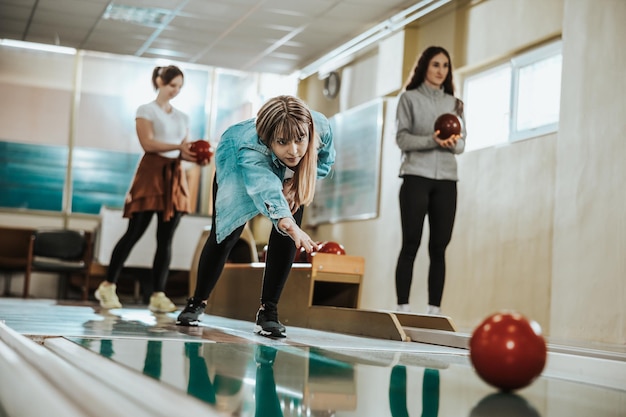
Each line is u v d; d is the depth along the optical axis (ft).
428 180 15.42
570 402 5.16
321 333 12.14
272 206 9.16
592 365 8.12
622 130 16.60
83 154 35.29
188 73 36.68
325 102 32.94
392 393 4.99
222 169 10.50
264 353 7.37
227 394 4.31
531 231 19.84
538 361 4.76
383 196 27.55
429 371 6.57
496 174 21.44
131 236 18.30
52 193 34.88
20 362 5.23
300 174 9.81
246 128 10.19
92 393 3.78
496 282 21.04
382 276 27.20
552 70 20.24
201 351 7.02
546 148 19.63
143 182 17.95
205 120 36.76
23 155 34.65
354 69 30.53
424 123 15.72
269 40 29.55
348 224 29.99
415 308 24.86
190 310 11.79
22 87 34.71
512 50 21.47
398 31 26.91
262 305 10.64
